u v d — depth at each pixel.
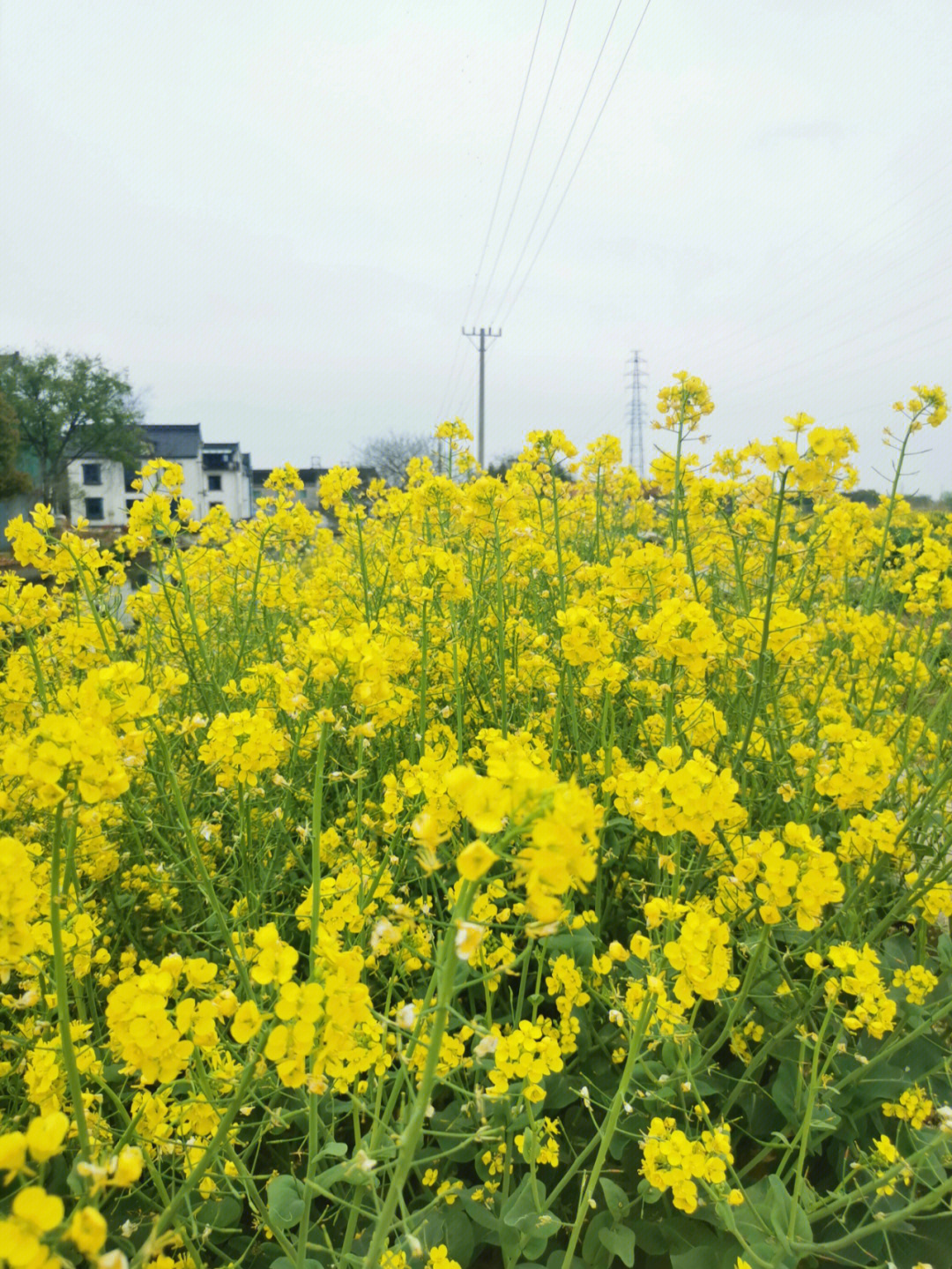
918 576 4.32
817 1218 2.12
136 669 1.70
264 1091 1.98
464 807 1.12
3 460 47.97
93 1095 1.86
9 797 2.30
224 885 2.82
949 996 2.44
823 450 2.84
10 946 1.35
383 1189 2.20
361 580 4.43
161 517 3.64
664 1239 2.23
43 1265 0.98
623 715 3.91
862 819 2.62
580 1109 2.63
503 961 2.29
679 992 1.73
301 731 2.65
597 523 5.29
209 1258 2.21
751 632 3.11
